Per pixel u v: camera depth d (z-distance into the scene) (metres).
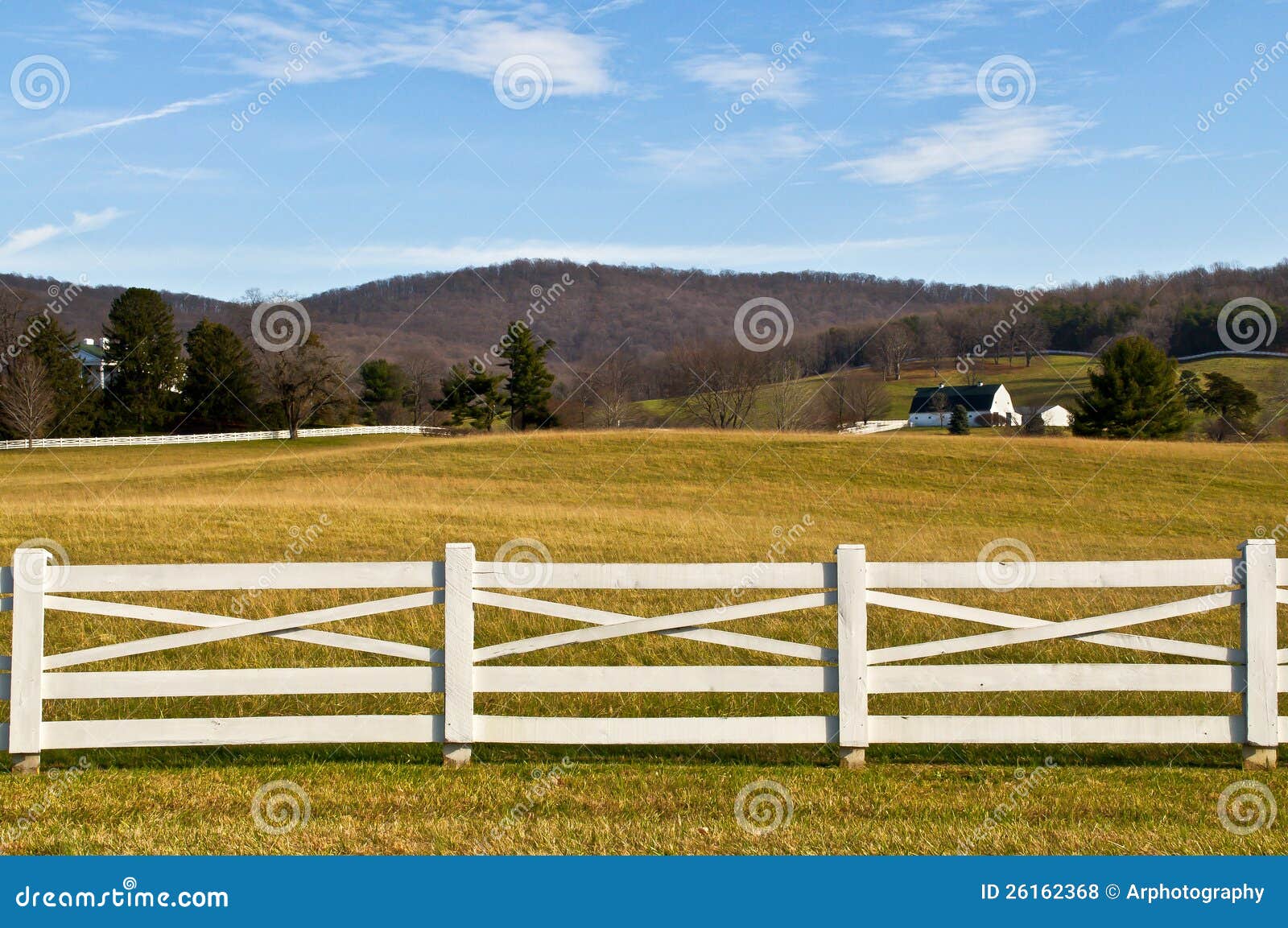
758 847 6.07
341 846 6.12
